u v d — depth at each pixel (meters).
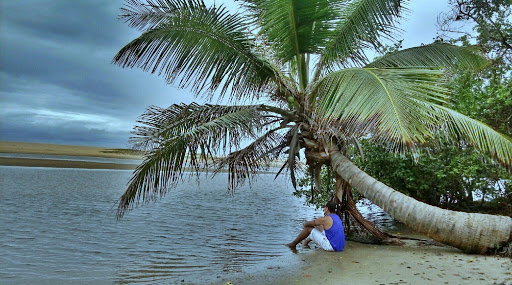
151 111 7.53
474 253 7.76
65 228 11.05
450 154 10.49
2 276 6.71
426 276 6.19
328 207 8.77
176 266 7.55
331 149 8.98
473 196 12.31
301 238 9.20
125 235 10.45
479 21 13.34
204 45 8.51
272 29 8.62
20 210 13.58
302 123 8.95
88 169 36.34
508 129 10.23
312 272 6.69
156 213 14.40
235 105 8.50
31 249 8.67
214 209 16.14
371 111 6.46
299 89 9.42
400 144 7.33
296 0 8.19
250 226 12.40
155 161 6.84
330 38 9.08
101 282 6.48
